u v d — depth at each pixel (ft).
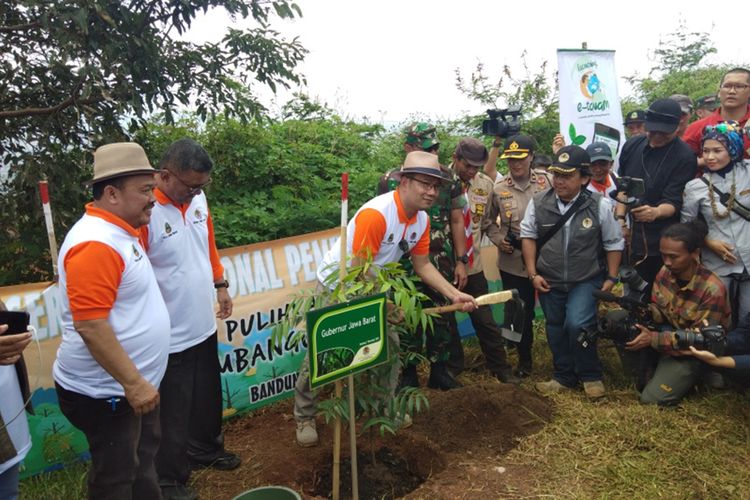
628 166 16.15
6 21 14.35
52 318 11.55
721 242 14.12
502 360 15.70
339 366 8.91
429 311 10.93
